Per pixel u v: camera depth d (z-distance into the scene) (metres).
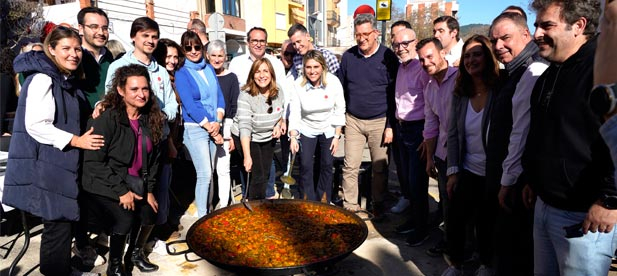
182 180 5.10
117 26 10.48
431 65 2.78
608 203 1.42
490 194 2.32
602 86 1.12
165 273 2.98
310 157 3.85
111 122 2.45
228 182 4.12
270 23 22.78
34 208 2.38
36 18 9.08
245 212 3.02
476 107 2.48
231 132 3.93
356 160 3.99
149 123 2.71
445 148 2.87
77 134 2.52
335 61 4.77
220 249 2.40
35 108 2.28
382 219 3.96
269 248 2.42
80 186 2.53
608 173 1.43
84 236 3.05
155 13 12.16
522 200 2.12
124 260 2.91
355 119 3.93
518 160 2.05
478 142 2.50
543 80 1.76
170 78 3.54
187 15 13.54
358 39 3.64
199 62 3.63
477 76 2.39
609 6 1.12
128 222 2.60
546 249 1.83
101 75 3.28
